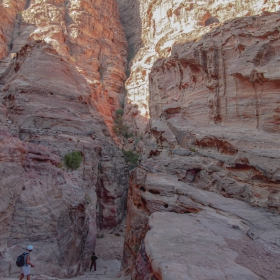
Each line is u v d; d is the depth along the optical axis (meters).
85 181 20.95
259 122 16.59
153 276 5.63
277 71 15.26
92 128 26.69
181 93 24.56
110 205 24.64
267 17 18.06
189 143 20.06
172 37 37.53
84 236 15.16
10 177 10.62
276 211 11.12
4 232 9.60
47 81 25.28
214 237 7.37
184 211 11.51
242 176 14.17
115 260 17.78
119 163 29.22
